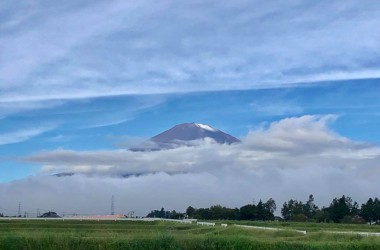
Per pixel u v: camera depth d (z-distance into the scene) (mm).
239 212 153750
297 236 58938
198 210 159125
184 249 42500
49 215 135375
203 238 43656
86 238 44062
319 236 54312
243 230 66500
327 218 147875
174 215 160500
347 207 148875
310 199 157875
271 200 152125
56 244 42906
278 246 43375
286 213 157000
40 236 44094
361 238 51188
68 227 80875
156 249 42094
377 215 149375
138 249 42094
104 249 42312
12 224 85188
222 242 43156
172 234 45812
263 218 148750
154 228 80875
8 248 42219
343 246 43781
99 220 108875
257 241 44094
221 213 155750
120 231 67938
